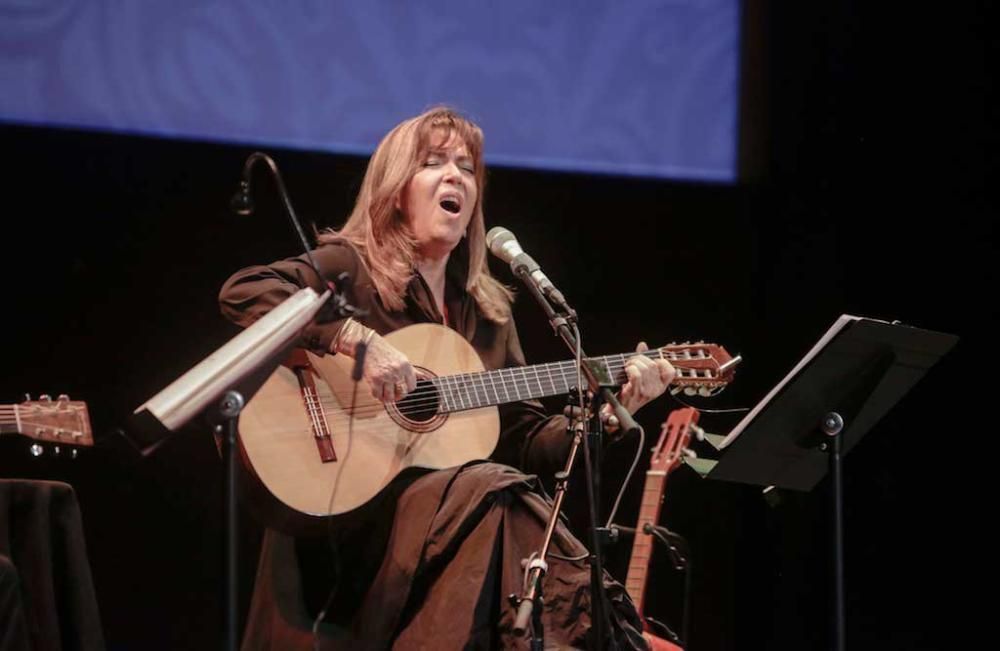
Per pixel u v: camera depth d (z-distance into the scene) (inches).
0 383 326.0
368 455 241.4
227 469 198.7
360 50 358.9
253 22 347.6
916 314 371.9
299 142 351.6
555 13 384.2
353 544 237.6
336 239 267.9
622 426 221.6
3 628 196.1
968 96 367.2
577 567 221.5
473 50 373.1
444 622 217.2
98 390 335.3
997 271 361.1
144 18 336.5
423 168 271.7
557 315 237.0
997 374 359.9
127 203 339.0
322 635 231.6
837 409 238.4
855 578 375.9
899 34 378.6
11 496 210.1
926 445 369.4
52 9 327.3
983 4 365.7
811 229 390.6
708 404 399.9
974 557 359.6
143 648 336.8
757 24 403.2
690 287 398.3
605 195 390.9
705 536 397.7
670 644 291.6
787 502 388.8
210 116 342.3
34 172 329.1
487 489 225.1
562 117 384.2
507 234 247.1
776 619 387.9
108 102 332.2
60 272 333.1
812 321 388.5
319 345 235.8
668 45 396.5
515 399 256.2
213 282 346.9
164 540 340.5
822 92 390.6
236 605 198.1
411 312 264.4
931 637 364.8
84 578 213.6
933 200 371.2
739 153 401.4
